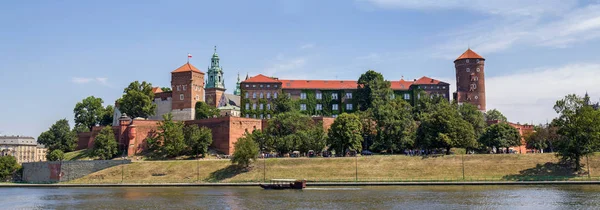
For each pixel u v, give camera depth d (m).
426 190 106.31
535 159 125.88
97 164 144.38
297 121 161.75
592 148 119.25
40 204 98.31
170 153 151.38
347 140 144.12
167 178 134.50
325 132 162.75
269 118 180.88
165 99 197.12
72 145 182.38
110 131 162.75
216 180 130.75
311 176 127.12
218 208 88.44
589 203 85.75
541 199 90.69
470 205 86.19
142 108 186.88
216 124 161.62
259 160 136.88
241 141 135.88
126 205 94.12
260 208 87.62
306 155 150.12
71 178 144.62
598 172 118.88
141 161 145.88
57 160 161.00
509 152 148.62
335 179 124.19
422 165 127.94
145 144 162.12
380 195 99.69
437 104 180.00
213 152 157.25
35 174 150.12
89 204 96.62
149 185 129.38
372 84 191.50
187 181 131.75
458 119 141.50
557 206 83.81
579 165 120.94
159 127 158.75
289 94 198.62
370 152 149.12
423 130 145.75
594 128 117.25
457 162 127.81
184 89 193.00
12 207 95.50
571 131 120.06
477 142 146.25
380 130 152.38
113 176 139.25
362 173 126.25
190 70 193.00
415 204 88.06
